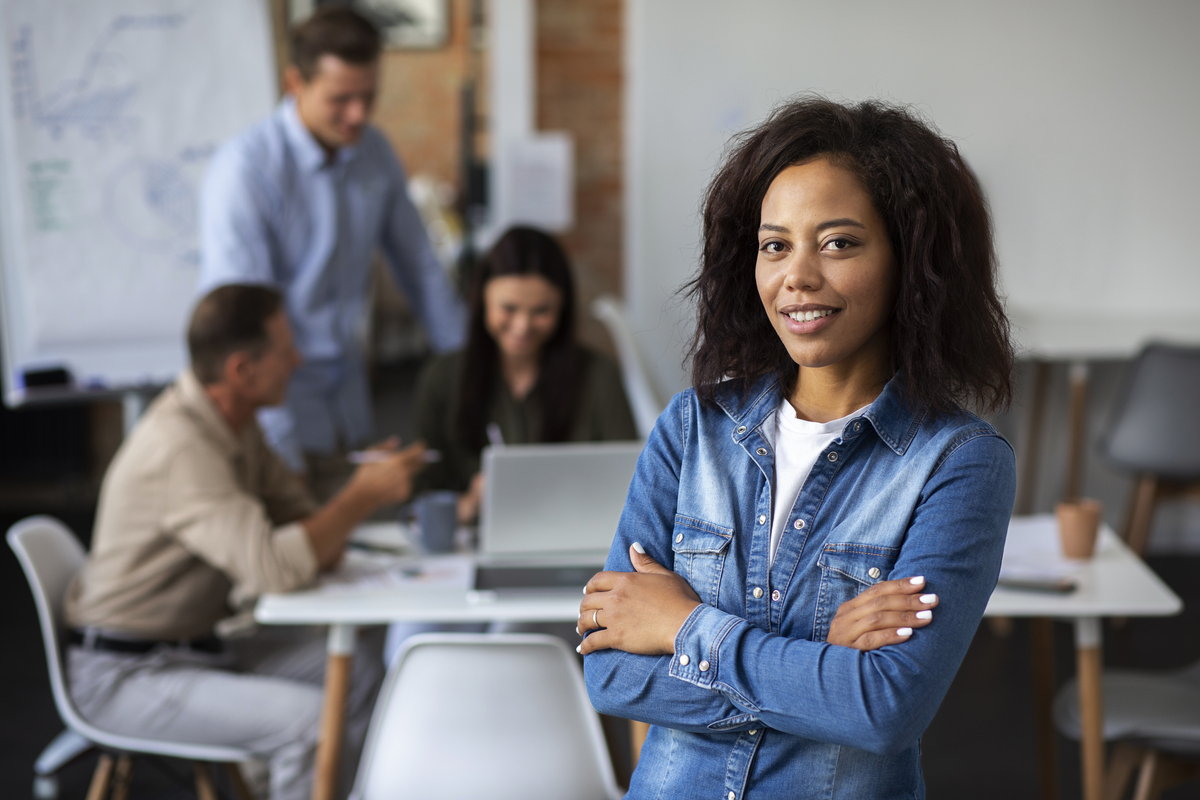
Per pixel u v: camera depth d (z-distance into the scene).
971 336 1.01
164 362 3.49
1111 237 4.46
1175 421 3.66
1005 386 1.04
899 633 0.96
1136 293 4.50
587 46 4.83
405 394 7.04
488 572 2.11
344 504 2.14
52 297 3.38
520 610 1.96
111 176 3.39
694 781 1.06
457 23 8.60
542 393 2.54
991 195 4.43
